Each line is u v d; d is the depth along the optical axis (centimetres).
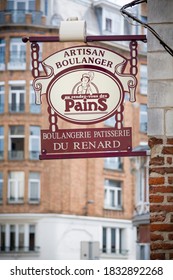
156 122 1025
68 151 1028
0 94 5834
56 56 1041
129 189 6053
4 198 5681
